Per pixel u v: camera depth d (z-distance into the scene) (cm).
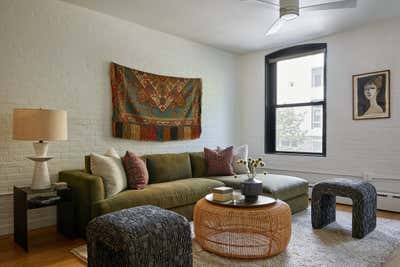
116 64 364
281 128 505
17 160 294
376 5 328
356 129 405
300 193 366
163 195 297
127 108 376
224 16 356
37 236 287
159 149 418
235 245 230
